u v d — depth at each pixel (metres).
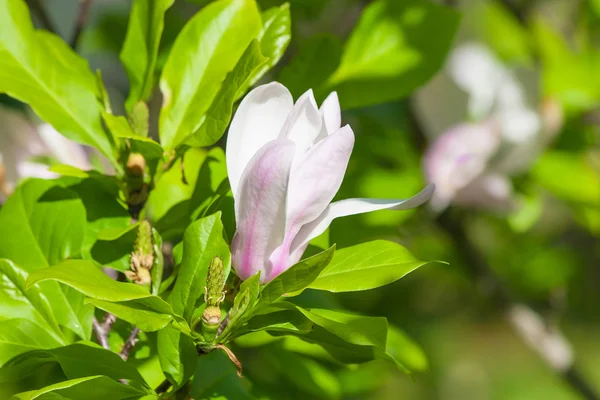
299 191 0.98
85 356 1.01
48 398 0.98
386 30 1.17
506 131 1.34
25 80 1.06
